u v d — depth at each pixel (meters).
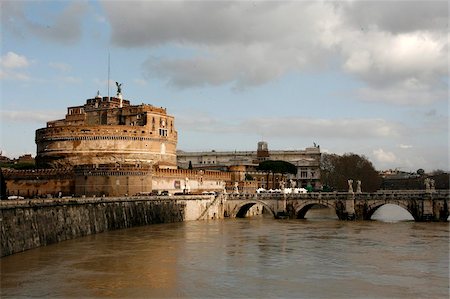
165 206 155.50
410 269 83.12
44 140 191.75
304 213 178.38
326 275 78.62
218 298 65.56
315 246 106.06
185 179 185.25
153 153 194.25
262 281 74.50
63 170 167.12
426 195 156.50
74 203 115.31
